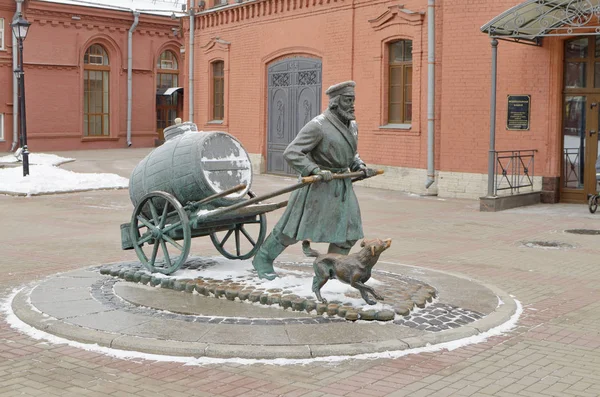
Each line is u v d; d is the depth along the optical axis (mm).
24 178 22750
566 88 18766
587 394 5820
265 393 5781
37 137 39625
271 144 27062
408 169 21719
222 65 29641
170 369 6324
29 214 17078
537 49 18812
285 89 26188
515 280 10086
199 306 7926
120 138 43438
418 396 5738
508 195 17922
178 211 8852
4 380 6070
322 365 6418
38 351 6801
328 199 8219
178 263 8930
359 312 7453
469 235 13969
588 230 14609
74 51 40781
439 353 6773
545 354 6824
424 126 21125
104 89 42750
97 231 14484
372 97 22734
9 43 38750
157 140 45344
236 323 7352
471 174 20047
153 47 44406
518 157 18594
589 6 16266
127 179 24344
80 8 40531
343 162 8266
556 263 11289
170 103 46312
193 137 9281
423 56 21031
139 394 5762
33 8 38875
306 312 7688
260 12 26906
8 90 39031
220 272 9148
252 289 8250
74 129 41188
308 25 24891
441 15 20500
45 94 39875
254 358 6547
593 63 18406
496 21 17062
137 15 42812
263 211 8906
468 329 7320
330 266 7668
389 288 8531
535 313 8328
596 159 18469
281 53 26078
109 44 42469
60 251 12211
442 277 9789
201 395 5746
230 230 10125
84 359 6578
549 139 18812
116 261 11297
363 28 22891
